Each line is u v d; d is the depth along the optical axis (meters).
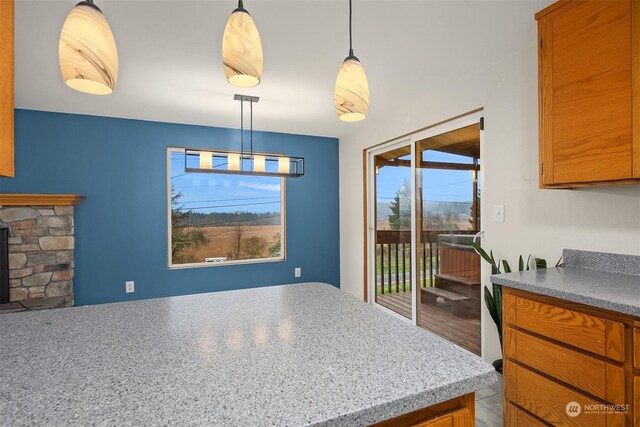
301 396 0.60
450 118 2.73
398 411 0.59
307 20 1.84
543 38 1.70
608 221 1.74
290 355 0.77
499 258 2.34
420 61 2.35
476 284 2.60
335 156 4.67
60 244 3.24
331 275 4.64
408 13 1.79
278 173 3.28
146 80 2.61
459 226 2.76
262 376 0.67
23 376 0.68
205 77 2.57
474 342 2.63
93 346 0.83
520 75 2.19
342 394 0.60
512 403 1.58
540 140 1.72
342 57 2.27
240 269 4.16
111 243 3.58
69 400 0.59
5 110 0.76
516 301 1.57
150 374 0.68
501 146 2.32
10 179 3.21
